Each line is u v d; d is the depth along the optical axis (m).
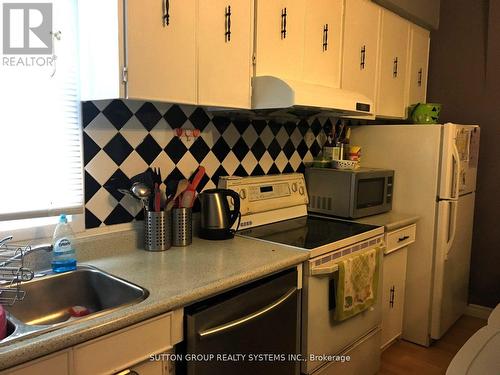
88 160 1.64
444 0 3.19
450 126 2.51
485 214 3.10
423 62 3.16
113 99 1.53
